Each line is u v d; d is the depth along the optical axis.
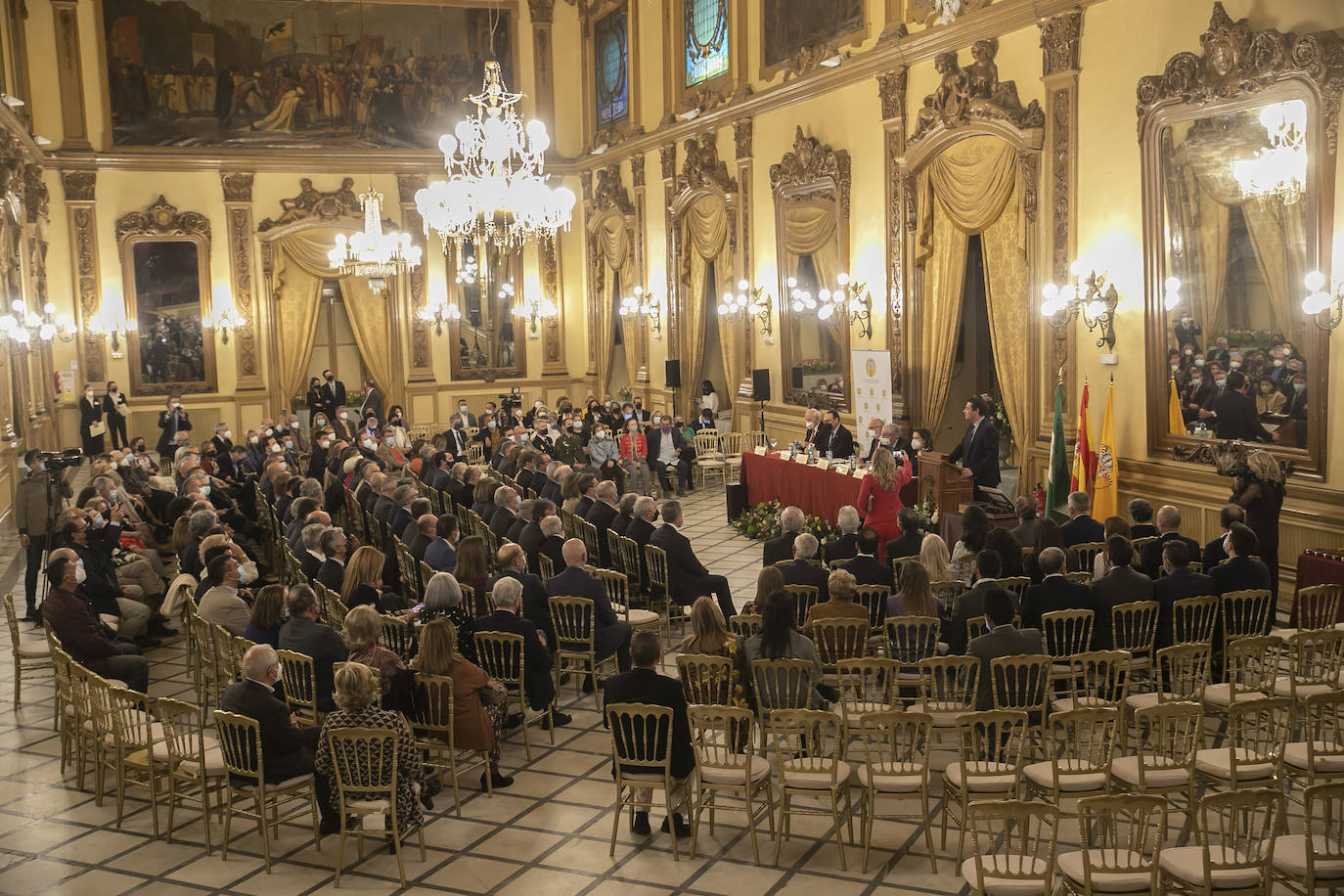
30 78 24.12
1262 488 9.64
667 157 23.48
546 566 10.72
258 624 7.79
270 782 6.59
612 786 7.55
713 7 21.58
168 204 25.31
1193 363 11.56
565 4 27.88
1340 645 7.23
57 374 24.48
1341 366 9.91
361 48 26.61
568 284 28.88
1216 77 10.89
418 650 7.74
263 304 26.42
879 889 5.97
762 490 16.75
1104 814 5.23
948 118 14.93
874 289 17.20
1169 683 8.39
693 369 23.42
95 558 10.24
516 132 12.85
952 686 7.60
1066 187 13.17
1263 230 10.57
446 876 6.29
